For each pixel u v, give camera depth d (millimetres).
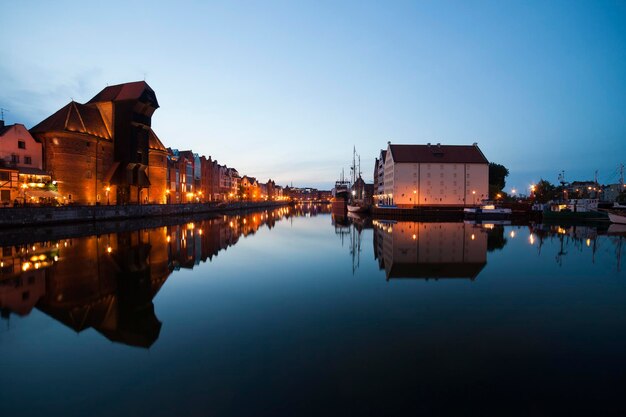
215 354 8812
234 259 23234
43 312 12219
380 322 11211
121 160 62906
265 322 11211
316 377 7641
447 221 65750
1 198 44562
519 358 8648
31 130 52969
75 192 54969
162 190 77188
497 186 98188
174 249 27156
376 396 6898
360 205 96875
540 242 32281
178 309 12562
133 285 16094
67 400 6809
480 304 13242
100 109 63781
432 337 9961
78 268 19766
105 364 8289
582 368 8148
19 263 20969
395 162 85562
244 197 169875
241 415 6297
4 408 6551
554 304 13266
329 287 15812
